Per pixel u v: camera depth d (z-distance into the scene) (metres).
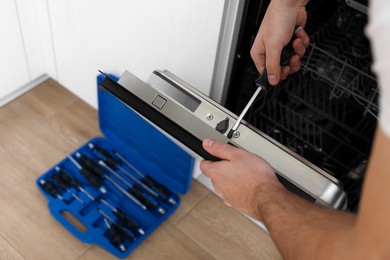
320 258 0.61
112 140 1.78
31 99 1.91
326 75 1.28
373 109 1.22
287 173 1.01
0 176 1.67
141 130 1.64
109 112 1.71
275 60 1.03
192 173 1.64
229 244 1.59
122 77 1.07
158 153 1.66
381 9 0.40
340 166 1.38
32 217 1.59
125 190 1.66
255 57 1.09
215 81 1.33
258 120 1.41
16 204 1.61
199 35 1.23
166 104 1.04
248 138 1.04
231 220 1.64
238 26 1.14
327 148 1.40
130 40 1.43
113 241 1.53
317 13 1.20
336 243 0.59
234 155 0.88
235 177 0.87
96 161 1.71
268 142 1.03
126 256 1.53
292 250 0.67
